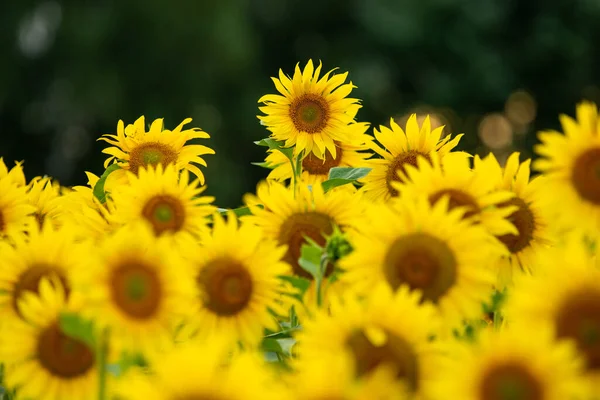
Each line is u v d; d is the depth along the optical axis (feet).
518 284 8.70
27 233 12.48
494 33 116.67
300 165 14.85
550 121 121.19
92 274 8.72
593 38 118.52
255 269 10.19
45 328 9.01
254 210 11.32
